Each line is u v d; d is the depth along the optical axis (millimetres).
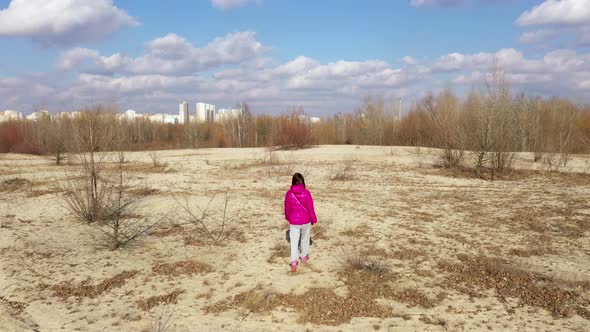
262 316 5430
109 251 8070
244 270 7023
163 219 10656
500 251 7902
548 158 21969
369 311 5508
